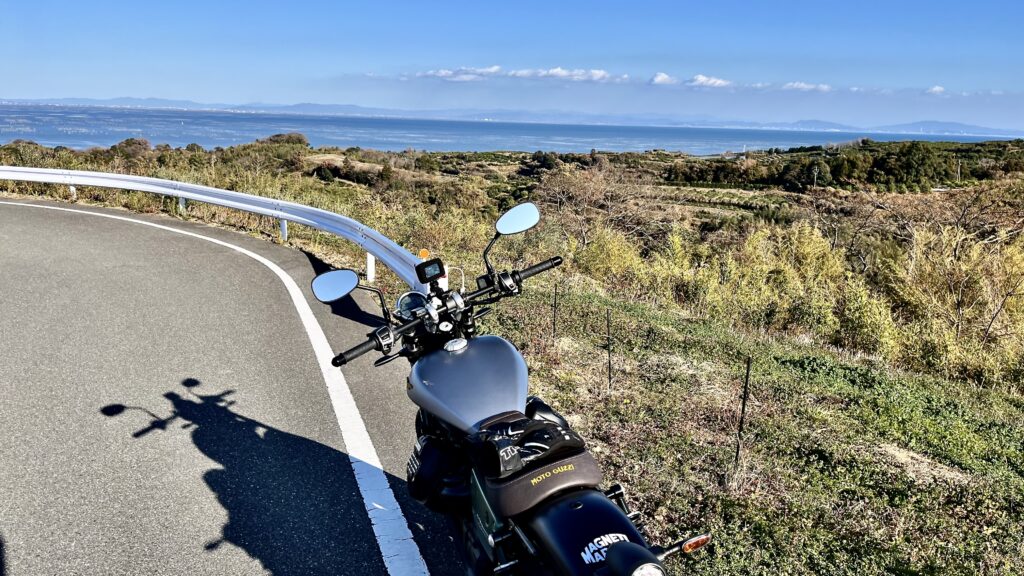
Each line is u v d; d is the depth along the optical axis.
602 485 3.94
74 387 5.22
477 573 2.59
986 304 9.27
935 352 7.61
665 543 3.40
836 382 6.00
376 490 3.91
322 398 5.16
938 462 4.49
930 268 10.44
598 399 5.21
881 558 3.33
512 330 6.81
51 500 3.70
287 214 11.30
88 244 10.38
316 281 3.49
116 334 6.46
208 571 3.17
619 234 14.40
